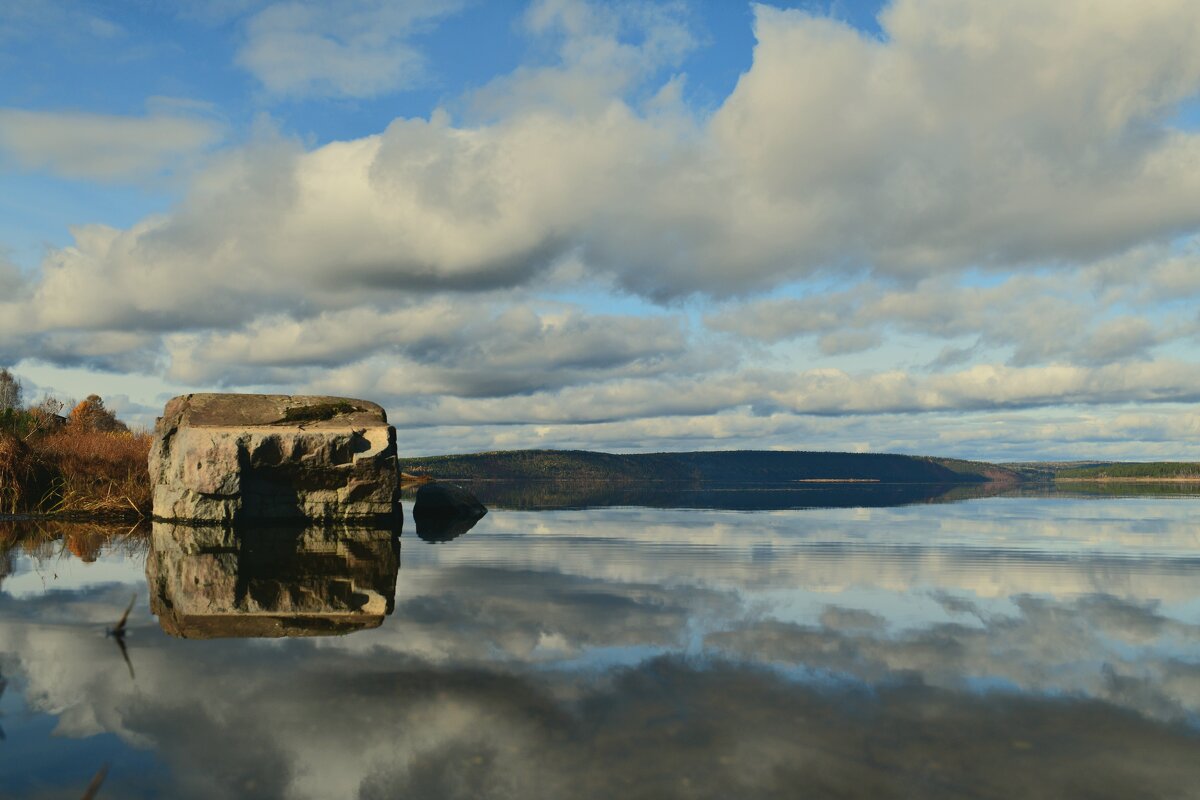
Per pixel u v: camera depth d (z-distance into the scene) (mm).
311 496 13570
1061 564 8031
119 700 3203
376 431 14039
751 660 3883
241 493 12844
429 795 2322
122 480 15484
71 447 15609
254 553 9031
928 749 2697
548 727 2902
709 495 33781
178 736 2805
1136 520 15422
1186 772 2518
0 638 4340
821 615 5102
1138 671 3701
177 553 8938
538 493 36906
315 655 3963
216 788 2369
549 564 8008
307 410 14688
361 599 5750
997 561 8289
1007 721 2986
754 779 2445
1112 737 2816
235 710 3092
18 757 2604
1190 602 5676
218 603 5562
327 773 2477
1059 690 3389
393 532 12109
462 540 10805
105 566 7695
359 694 3293
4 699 3211
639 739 2777
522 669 3701
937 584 6551
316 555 8867
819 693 3322
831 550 9445
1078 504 23719
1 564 7777
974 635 4480
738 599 5754
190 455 12766
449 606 5430
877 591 6156
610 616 5039
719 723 2949
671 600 5688
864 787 2389
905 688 3400
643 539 10930
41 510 14555
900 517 16469
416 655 3969
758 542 10555
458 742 2752
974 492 40469
